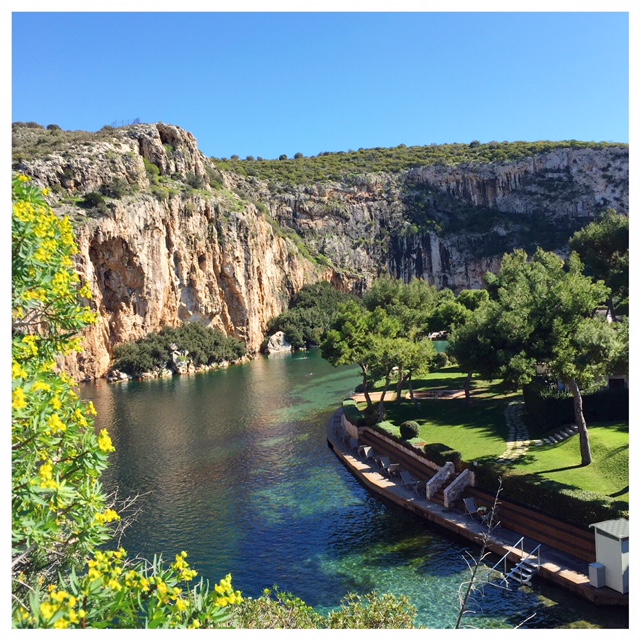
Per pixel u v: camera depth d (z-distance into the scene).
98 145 79.94
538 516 20.50
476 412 36.44
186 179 94.38
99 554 6.89
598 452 24.08
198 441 39.34
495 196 150.88
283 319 109.00
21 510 7.34
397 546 21.67
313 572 19.92
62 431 7.99
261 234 109.38
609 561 16.41
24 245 8.59
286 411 48.47
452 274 144.25
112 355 76.06
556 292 25.67
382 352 35.81
